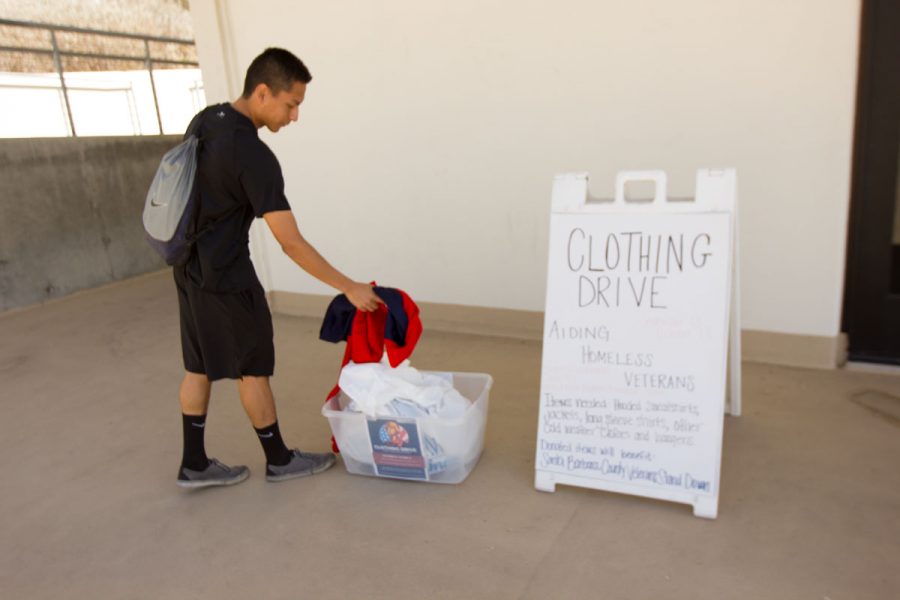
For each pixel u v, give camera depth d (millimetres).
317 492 2672
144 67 10641
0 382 4215
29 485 2910
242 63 4812
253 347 2533
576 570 2107
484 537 2305
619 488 2400
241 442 3154
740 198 3492
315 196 4785
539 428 2508
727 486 2488
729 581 2012
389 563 2213
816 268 3402
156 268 7574
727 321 2246
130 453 3152
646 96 3582
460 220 4301
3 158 5902
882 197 3244
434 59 4098
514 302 4273
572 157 3859
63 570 2314
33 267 6195
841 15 3088
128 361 4480
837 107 3189
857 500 2363
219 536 2438
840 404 3084
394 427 2559
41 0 9406
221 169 2309
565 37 3699
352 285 2523
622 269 2363
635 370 2357
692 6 3363
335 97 4492
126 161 7133
